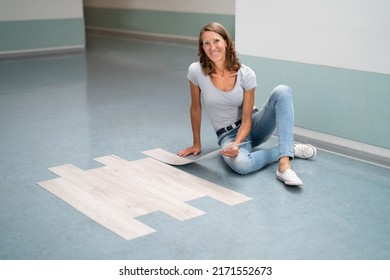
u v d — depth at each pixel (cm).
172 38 953
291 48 356
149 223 242
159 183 288
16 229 238
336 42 329
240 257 212
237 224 240
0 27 764
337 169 311
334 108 339
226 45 289
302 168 312
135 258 212
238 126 308
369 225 240
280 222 242
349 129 333
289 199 268
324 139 352
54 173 306
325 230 235
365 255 213
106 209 257
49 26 806
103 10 1107
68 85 566
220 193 275
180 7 921
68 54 808
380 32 306
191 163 320
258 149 345
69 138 374
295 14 349
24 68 679
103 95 514
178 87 549
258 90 385
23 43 788
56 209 258
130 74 628
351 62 324
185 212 253
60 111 452
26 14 782
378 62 310
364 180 294
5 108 464
